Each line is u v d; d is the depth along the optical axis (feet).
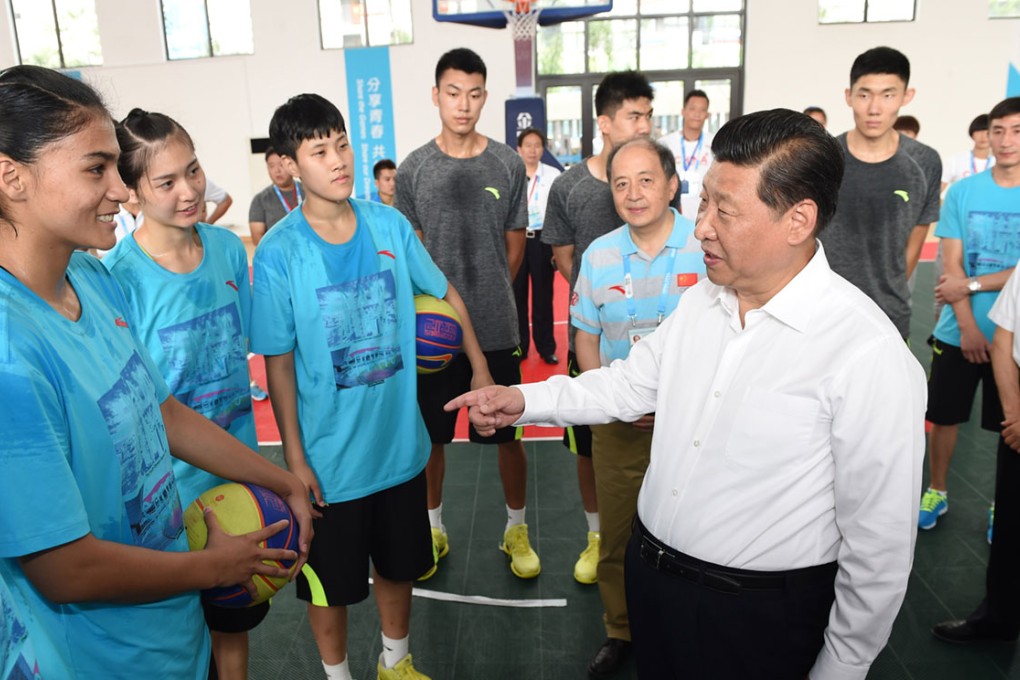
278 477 5.26
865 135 8.95
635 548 5.03
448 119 8.88
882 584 4.02
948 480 11.04
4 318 3.21
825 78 36.35
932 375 9.80
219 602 5.01
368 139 37.78
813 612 4.38
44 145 3.31
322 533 6.40
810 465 4.17
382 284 6.31
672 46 37.04
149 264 5.77
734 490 4.33
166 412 4.71
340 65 37.04
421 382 8.85
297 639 8.13
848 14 35.68
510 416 5.44
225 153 38.52
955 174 19.07
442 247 9.16
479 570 9.24
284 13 36.76
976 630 7.58
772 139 3.87
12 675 3.45
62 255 3.60
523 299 17.29
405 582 6.86
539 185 17.11
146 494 4.04
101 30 37.29
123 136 5.42
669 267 6.95
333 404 6.21
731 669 4.54
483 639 7.99
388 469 6.49
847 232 9.25
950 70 35.60
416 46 36.55
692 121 17.48
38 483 3.24
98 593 3.54
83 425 3.55
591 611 8.41
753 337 4.31
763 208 3.95
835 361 4.02
